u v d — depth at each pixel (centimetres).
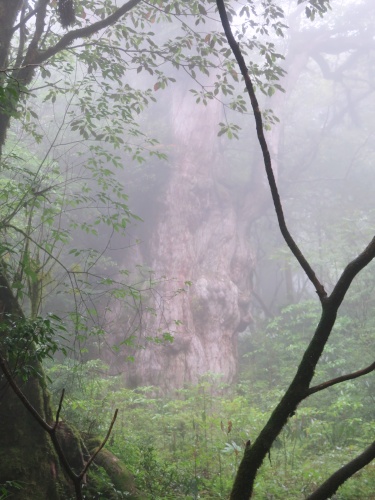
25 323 500
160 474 755
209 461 844
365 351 1591
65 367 1031
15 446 582
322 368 1555
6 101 681
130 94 988
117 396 1135
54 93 941
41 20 819
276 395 1430
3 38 763
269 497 749
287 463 915
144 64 968
